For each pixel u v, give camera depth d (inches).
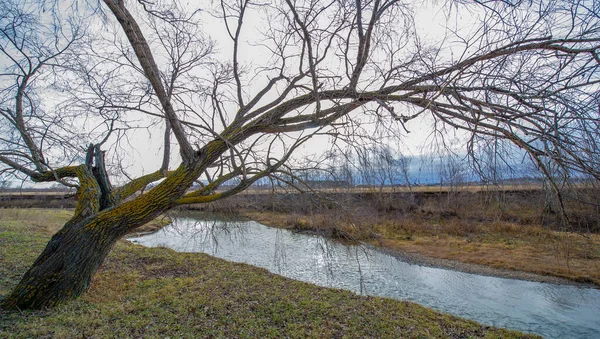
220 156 228.8
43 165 244.7
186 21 223.1
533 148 106.4
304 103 214.5
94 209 224.2
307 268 438.9
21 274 266.8
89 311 202.8
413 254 565.6
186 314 232.7
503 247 579.8
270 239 553.0
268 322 235.3
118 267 351.9
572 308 366.3
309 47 174.9
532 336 276.2
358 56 180.1
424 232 647.8
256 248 511.8
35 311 190.4
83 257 207.8
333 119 193.2
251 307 262.1
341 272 441.4
